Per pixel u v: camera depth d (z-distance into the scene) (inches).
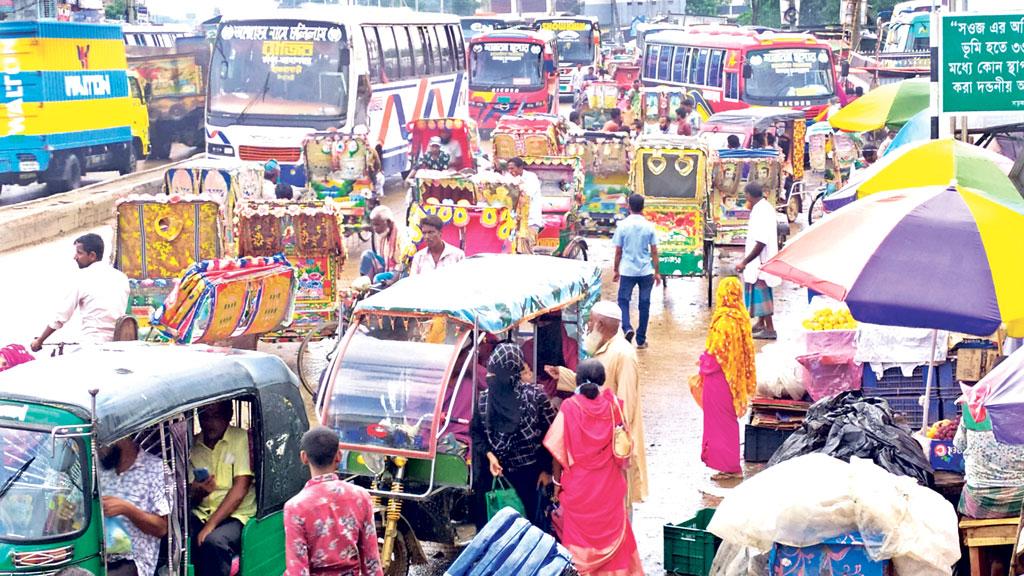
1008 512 308.0
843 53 1927.9
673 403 526.3
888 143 689.6
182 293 442.0
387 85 1172.5
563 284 396.2
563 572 263.6
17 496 261.9
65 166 1136.8
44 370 285.0
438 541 343.3
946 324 292.2
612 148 823.1
